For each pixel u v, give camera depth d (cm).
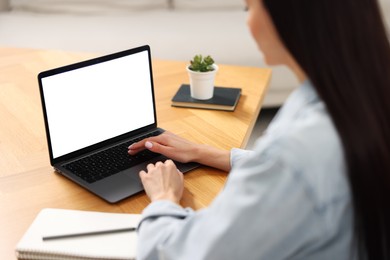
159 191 108
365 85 67
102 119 129
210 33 290
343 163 68
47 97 117
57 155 122
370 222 71
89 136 127
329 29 65
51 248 94
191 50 283
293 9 66
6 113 153
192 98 161
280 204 69
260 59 285
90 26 299
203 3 322
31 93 168
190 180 120
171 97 166
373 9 68
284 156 68
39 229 100
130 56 132
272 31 73
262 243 71
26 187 117
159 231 90
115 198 111
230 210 72
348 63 66
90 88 125
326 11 65
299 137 69
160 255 84
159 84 176
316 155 68
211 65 161
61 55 201
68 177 119
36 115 153
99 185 115
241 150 125
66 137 123
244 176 71
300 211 68
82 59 198
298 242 71
